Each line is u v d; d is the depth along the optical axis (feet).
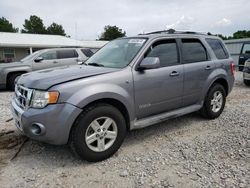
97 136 11.46
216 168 10.84
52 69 13.53
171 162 11.48
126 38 15.43
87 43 105.09
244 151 12.37
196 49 16.30
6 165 11.35
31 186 9.80
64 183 9.98
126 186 9.73
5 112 20.40
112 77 11.87
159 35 14.43
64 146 13.24
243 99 24.45
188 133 15.10
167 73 13.96
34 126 10.73
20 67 33.22
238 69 53.62
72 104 10.57
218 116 18.03
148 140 14.08
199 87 16.07
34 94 10.83
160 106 13.98
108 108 11.57
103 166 11.26
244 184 9.63
